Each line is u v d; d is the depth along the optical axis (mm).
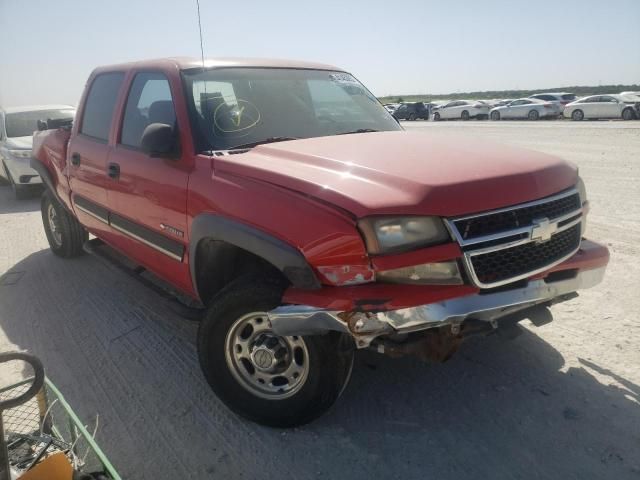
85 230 5785
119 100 4191
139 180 3686
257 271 2939
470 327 2576
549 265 2727
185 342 4000
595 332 3828
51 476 1977
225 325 2906
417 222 2402
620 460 2623
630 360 3463
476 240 2459
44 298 4930
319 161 2859
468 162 2795
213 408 3180
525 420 2945
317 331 2510
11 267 5887
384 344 2535
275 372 2879
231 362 2975
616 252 5418
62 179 5262
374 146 3156
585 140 16031
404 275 2418
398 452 2754
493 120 32375
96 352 3893
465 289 2455
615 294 4418
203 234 3031
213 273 3246
